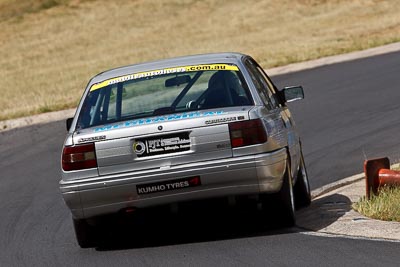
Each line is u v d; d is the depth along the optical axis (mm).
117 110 22781
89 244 22984
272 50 97562
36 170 40062
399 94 52156
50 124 56094
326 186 30641
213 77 23109
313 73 69938
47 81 97250
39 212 29734
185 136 21281
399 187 24312
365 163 24531
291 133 24891
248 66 24141
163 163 21266
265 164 21188
